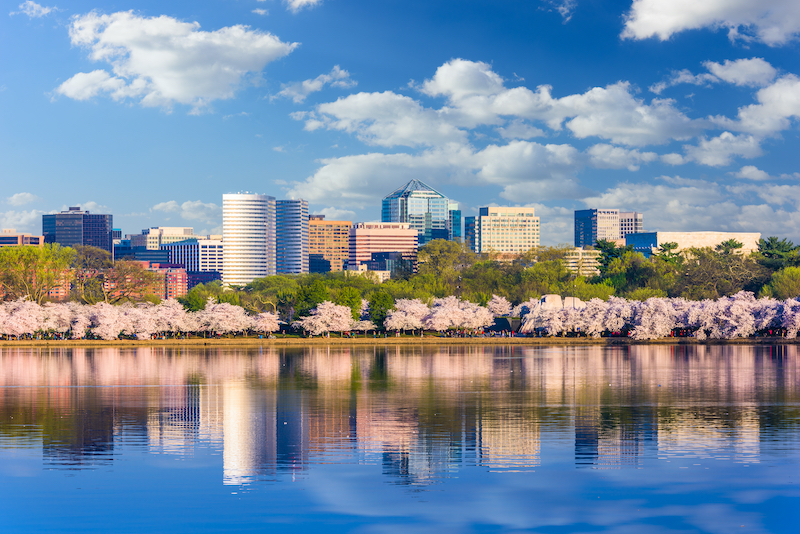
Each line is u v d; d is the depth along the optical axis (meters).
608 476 48.47
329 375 105.06
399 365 121.94
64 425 64.94
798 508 42.78
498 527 40.22
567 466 50.75
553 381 96.56
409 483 47.19
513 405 75.75
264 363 126.81
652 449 55.22
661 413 70.56
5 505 43.00
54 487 46.12
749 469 49.75
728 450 54.91
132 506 42.94
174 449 55.53
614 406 74.94
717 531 39.66
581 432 61.41
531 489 46.00
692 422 65.75
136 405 76.12
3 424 65.38
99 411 72.38
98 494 45.00
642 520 41.16
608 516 41.69
